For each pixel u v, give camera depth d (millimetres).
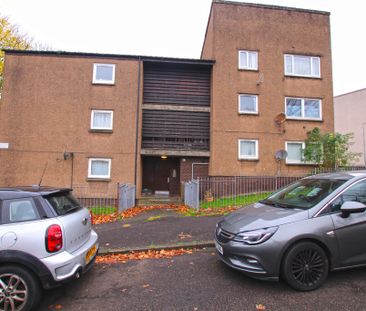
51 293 3654
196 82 14453
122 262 4840
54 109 13023
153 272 4309
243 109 14000
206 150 14000
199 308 3166
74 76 13258
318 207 3818
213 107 13695
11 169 12586
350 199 3947
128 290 3691
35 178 12664
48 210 3430
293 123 14156
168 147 13844
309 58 14742
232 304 3234
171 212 9844
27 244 3150
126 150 13117
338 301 3240
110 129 13156
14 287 3109
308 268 3559
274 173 13727
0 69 19188
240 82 13984
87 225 4188
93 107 13188
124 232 6742
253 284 3770
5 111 12797
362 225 3797
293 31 14680
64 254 3291
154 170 15141
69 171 12844
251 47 14242
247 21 14383
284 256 3545
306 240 3623
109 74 13547
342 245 3689
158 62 13922
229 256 3838
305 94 14414
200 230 6613
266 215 3967
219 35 14094
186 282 3885
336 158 13086
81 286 3855
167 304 3279
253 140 13867
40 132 12867
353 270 4164
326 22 15000
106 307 3254
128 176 13000
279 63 14359
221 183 13148
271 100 14102
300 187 4797
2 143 12625
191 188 10703
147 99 14094
